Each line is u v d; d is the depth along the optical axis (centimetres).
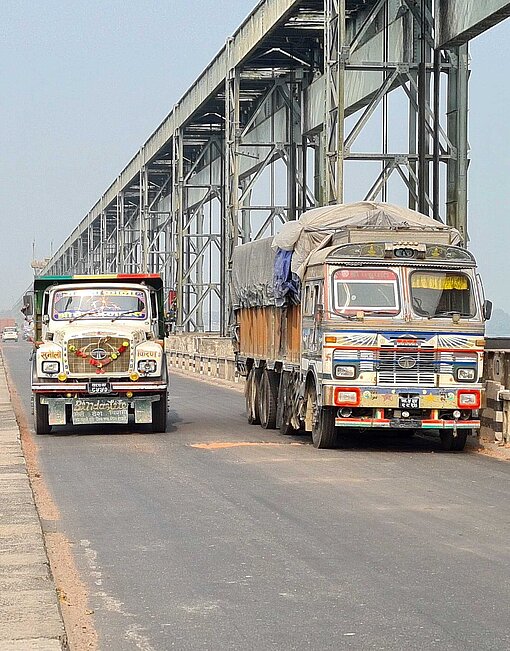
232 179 5628
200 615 977
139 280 2828
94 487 1778
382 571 1145
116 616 979
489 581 1097
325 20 3816
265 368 2841
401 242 2264
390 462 2102
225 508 1554
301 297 2428
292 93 5622
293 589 1070
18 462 2025
